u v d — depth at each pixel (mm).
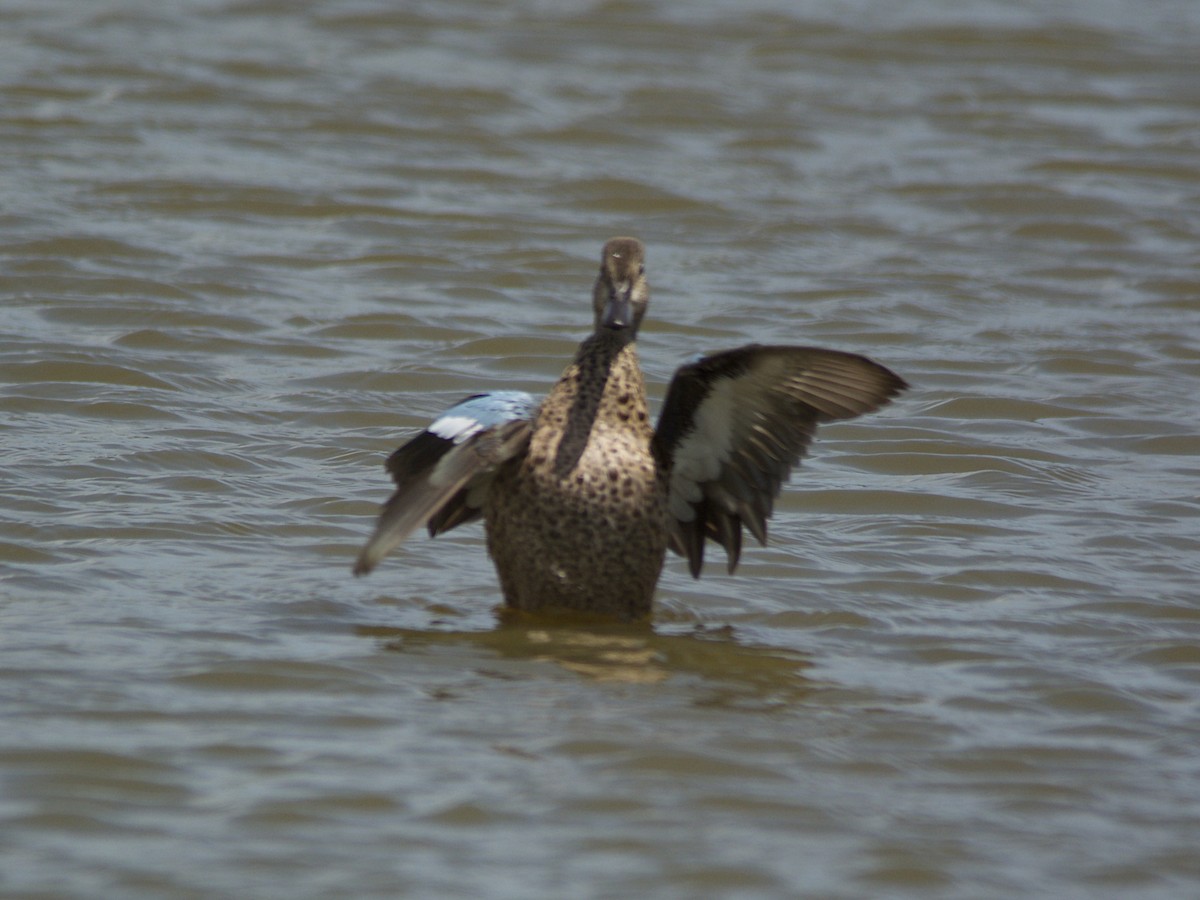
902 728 8953
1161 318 19562
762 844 7574
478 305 19000
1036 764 8539
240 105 27375
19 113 25797
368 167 24625
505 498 10523
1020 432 15414
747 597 11172
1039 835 7770
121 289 18391
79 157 23875
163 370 15828
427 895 7012
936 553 12102
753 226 22969
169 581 10898
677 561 11914
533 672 9625
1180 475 14203
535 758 8359
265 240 20953
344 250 20797
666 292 19938
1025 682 9703
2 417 14234
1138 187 25656
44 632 9789
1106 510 13195
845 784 8234
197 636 9906
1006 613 10953
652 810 7852
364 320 17812
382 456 13891
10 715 8562
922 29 35938
